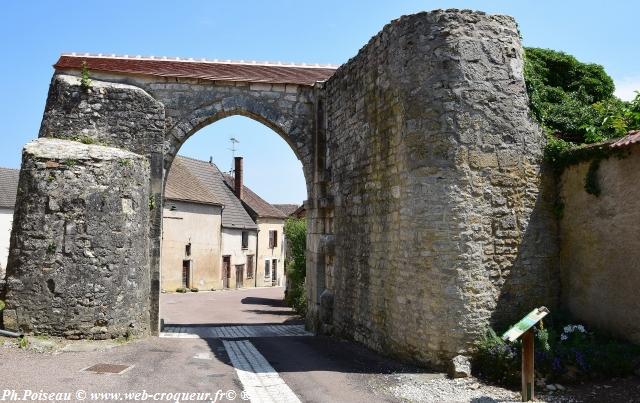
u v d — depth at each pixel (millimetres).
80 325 9164
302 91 12648
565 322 7762
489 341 7176
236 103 12273
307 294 12805
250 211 37719
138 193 10305
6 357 7809
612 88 12758
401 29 8266
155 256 11148
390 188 8656
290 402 6160
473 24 7824
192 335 11289
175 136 11914
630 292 7016
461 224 7445
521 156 7883
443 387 6688
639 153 6898
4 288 9453
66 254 9219
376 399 6289
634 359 6672
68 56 12031
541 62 11836
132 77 11789
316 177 12242
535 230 7898
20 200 9523
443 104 7637
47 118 10969
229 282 33750
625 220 7082
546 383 6594
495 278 7570
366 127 9695
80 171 9477
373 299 9297
